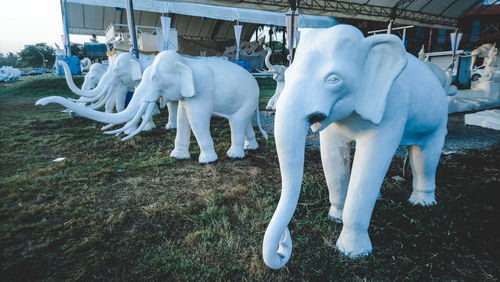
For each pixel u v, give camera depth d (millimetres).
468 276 1823
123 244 2203
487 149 4637
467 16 22031
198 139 4043
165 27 9969
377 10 10547
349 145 2176
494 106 8773
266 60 8117
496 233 2195
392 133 1878
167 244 2178
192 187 3264
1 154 4348
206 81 3805
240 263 1962
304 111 1474
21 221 2521
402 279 1772
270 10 8852
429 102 2123
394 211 2502
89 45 24297
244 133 4309
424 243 2068
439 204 2615
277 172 3727
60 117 7328
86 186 3229
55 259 2041
